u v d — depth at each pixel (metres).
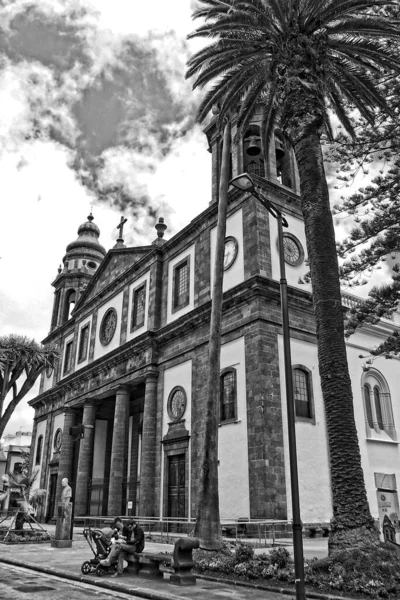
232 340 22.12
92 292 38.03
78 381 35.59
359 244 17.72
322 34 14.62
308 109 13.98
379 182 17.31
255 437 19.53
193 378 24.31
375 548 10.29
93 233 49.09
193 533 14.41
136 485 31.66
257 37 15.23
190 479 22.59
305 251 24.28
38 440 42.06
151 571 11.83
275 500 18.55
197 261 26.64
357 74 15.71
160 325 28.41
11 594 9.68
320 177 13.76
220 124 18.45
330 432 11.66
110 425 36.44
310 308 22.89
